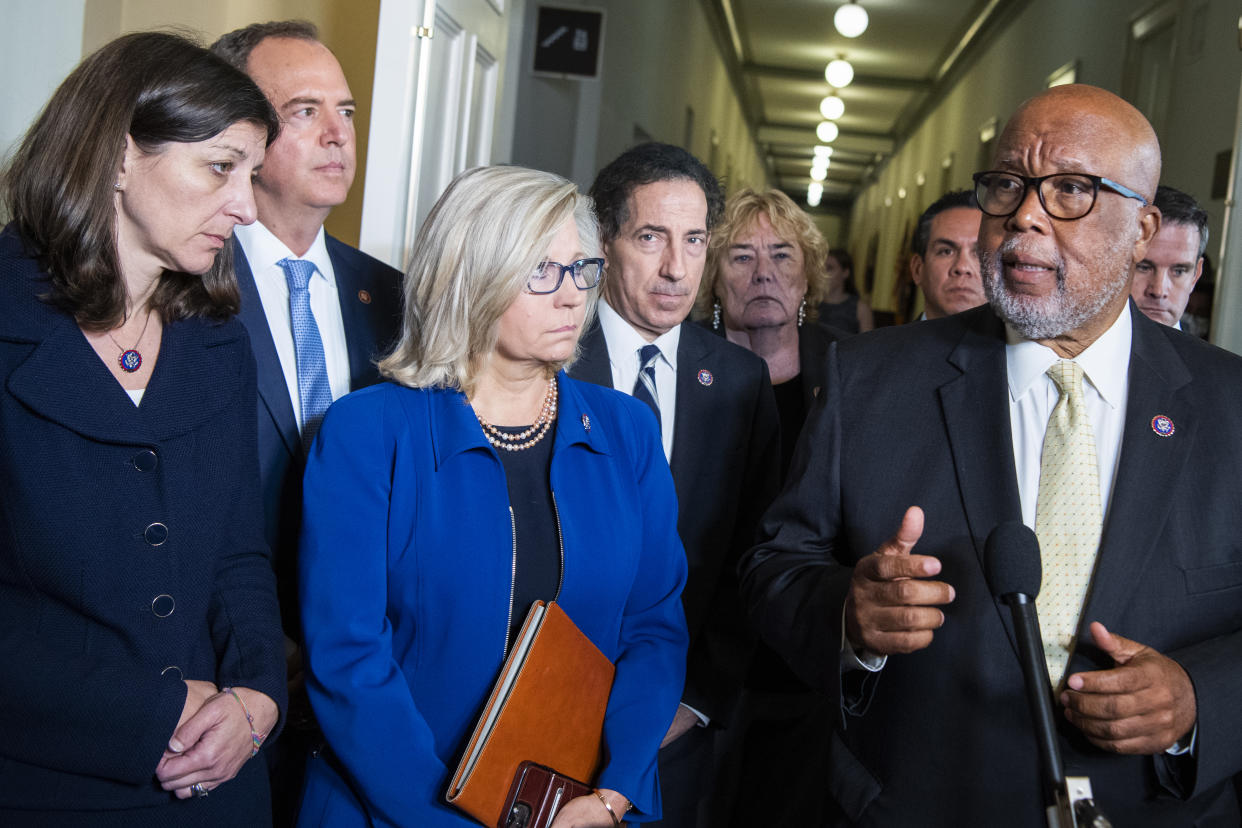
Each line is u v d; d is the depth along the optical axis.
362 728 1.50
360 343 2.05
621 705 1.68
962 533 1.63
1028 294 1.58
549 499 1.70
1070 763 1.52
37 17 2.43
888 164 23.98
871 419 1.75
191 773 1.42
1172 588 1.54
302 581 1.59
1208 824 1.57
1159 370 1.64
